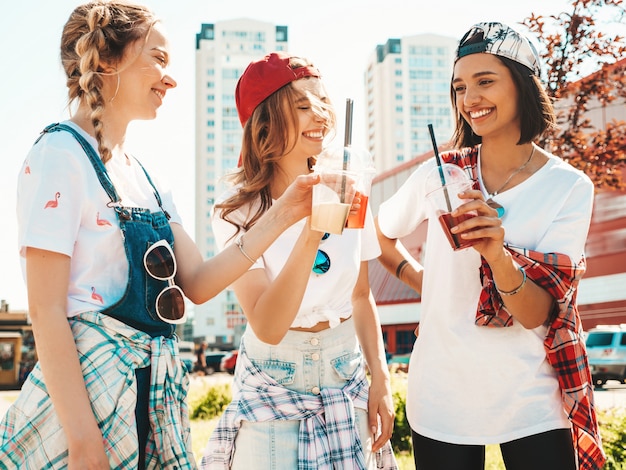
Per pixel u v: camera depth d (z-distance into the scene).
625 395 12.07
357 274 2.88
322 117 2.85
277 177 2.96
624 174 11.11
